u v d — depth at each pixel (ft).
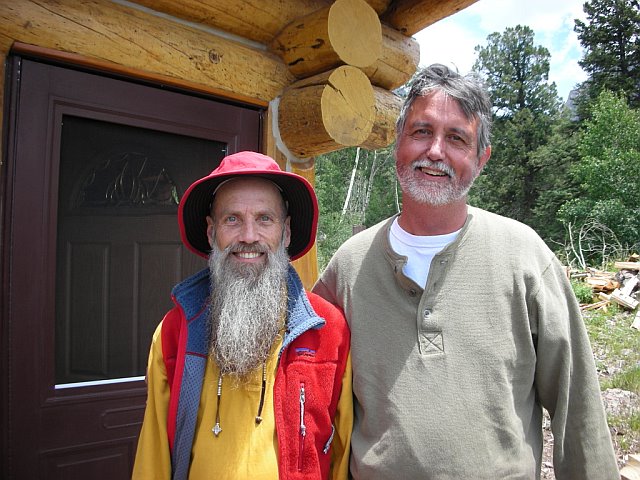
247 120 8.44
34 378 6.46
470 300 4.38
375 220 99.19
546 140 109.81
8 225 6.29
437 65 4.70
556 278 4.53
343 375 4.64
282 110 8.63
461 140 4.52
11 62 6.28
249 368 4.33
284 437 4.15
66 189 6.86
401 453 4.16
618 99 71.26
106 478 6.98
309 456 4.22
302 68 8.76
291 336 4.37
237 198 4.54
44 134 6.52
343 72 8.20
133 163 7.44
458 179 4.51
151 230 7.60
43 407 6.52
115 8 6.93
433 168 4.50
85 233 7.03
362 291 4.79
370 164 99.19
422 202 4.48
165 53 7.27
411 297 4.53
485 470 4.02
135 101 7.24
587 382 4.43
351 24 8.22
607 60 99.50
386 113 9.45
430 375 4.25
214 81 7.83
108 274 7.22
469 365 4.24
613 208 56.54
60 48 6.43
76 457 6.77
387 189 100.73
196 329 4.44
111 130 7.22
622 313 25.81
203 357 4.36
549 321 4.33
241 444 4.14
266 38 8.66
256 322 4.33
